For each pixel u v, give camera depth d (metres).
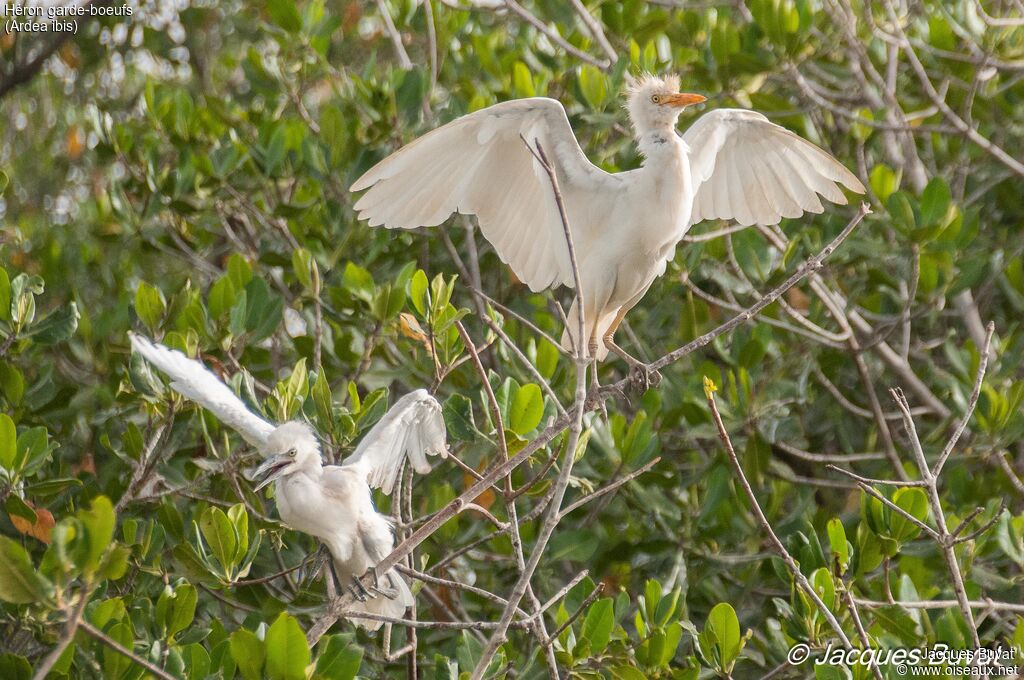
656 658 8.34
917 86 15.10
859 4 14.05
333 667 7.15
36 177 17.19
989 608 9.39
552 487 8.76
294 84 14.52
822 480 12.52
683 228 9.34
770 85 15.44
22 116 17.66
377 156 12.94
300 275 11.27
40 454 8.98
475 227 13.81
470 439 9.30
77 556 6.09
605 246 9.30
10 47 17.55
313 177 13.11
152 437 9.88
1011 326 12.59
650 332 13.38
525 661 9.91
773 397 11.72
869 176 13.08
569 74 14.08
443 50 14.84
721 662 8.43
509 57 14.12
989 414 11.39
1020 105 14.42
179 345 10.27
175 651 7.45
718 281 12.39
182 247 13.47
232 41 18.50
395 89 13.20
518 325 12.73
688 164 9.36
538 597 10.92
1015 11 14.52
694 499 11.48
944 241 11.83
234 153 13.24
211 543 8.36
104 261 14.40
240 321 10.79
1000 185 14.38
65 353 13.14
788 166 10.32
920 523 7.83
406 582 8.79
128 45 18.00
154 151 13.38
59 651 5.93
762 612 10.94
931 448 12.04
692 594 11.09
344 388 11.52
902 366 12.52
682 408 11.53
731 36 13.29
